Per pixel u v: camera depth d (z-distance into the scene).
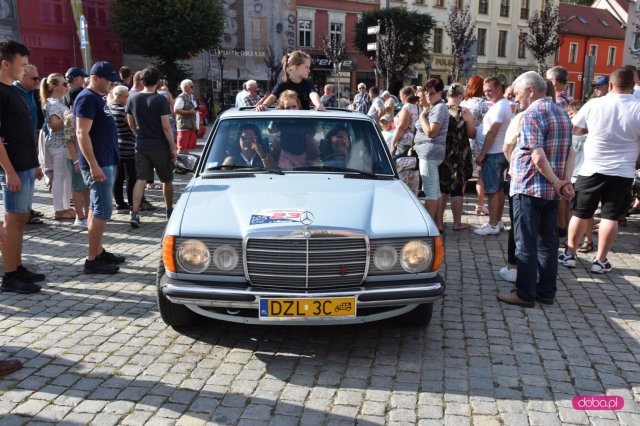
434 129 6.51
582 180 5.75
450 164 7.25
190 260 3.63
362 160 4.77
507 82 49.62
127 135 8.18
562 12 52.19
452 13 32.88
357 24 40.59
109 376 3.55
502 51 49.25
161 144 7.34
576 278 5.69
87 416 3.10
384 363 3.80
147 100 7.18
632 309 4.87
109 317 4.49
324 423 3.09
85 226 7.49
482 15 47.16
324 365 3.76
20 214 4.97
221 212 3.84
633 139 5.43
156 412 3.16
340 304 3.56
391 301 3.63
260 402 3.29
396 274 3.72
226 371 3.65
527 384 3.55
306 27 41.25
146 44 32.69
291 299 3.53
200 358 3.82
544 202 4.68
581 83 52.44
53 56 34.03
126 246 6.57
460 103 7.54
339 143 4.85
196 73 38.38
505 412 3.23
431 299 3.70
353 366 3.75
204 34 32.88
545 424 3.12
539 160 4.47
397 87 31.95
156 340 4.08
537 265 4.92
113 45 35.50
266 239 3.56
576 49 51.50
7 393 3.31
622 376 3.68
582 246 6.67
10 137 4.80
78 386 3.42
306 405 3.27
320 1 41.16
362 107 17.80
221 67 35.00
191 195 4.15
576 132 5.82
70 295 4.96
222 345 4.02
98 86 5.30
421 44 39.44
